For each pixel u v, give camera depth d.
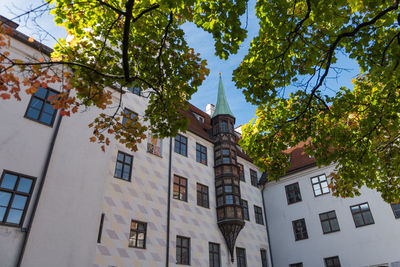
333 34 7.37
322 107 9.27
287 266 22.19
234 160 22.70
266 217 24.84
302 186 23.72
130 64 7.82
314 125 9.31
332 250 20.55
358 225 20.08
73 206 10.91
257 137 9.74
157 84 7.87
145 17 7.50
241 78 8.11
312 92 7.96
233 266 19.12
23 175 10.18
